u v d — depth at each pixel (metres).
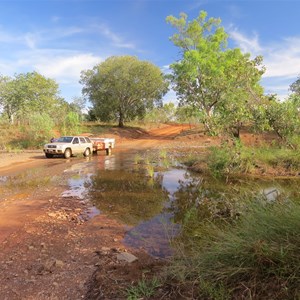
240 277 3.46
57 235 6.00
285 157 13.80
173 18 35.78
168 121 80.19
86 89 50.62
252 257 3.45
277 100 15.08
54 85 43.28
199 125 54.66
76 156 21.48
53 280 4.12
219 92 18.62
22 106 40.19
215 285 3.44
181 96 32.09
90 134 39.28
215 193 9.55
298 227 3.56
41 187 10.78
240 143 14.45
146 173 13.66
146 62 49.75
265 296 3.14
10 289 3.90
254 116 15.20
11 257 4.92
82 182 11.70
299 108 14.74
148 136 46.19
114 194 9.66
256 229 3.79
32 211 7.70
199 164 15.08
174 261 4.20
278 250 3.38
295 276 3.17
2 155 22.08
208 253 3.94
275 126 15.22
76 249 5.28
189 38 35.97
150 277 3.95
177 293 3.48
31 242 5.60
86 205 8.36
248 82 16.88
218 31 37.16
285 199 5.21
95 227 6.52
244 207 5.88
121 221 6.94
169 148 27.75
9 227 6.46
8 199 9.02
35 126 29.09
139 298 3.44
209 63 32.50
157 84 49.97
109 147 23.66
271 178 12.00
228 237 3.98
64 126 33.38
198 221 6.78
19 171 14.55
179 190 10.15
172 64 32.50
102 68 48.47
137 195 9.51
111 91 49.47
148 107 52.31
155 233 6.11
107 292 3.66
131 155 22.09
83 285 3.95
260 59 17.28
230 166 13.55
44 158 20.28
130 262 4.66
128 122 59.50
